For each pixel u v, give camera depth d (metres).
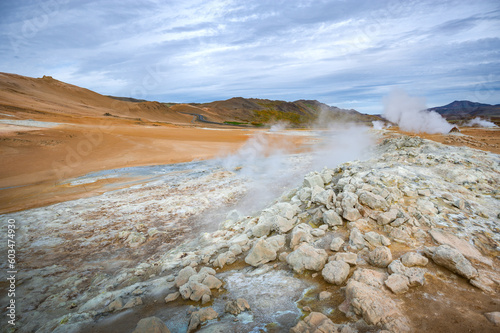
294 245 4.76
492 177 7.50
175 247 6.67
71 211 9.83
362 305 2.84
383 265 3.77
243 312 3.27
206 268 4.41
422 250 4.09
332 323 2.68
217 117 131.50
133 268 5.65
